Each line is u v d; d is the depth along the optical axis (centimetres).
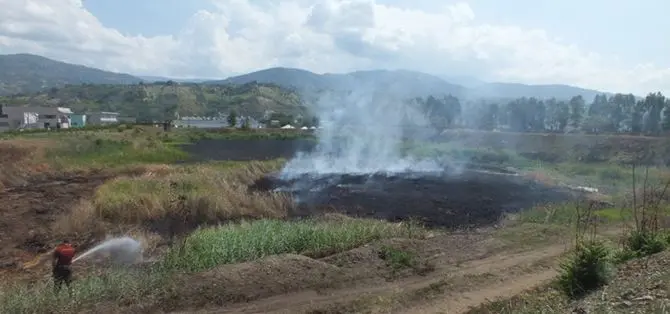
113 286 1175
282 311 1087
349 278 1283
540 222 2045
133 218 2186
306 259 1347
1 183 2986
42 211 2352
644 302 848
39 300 1109
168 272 1297
